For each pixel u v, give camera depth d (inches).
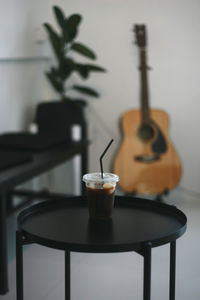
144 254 46.4
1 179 88.4
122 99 156.8
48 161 104.3
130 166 146.1
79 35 157.2
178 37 148.4
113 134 159.5
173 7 147.3
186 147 152.6
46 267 105.5
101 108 159.2
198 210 143.3
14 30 140.6
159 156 146.0
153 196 156.5
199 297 90.2
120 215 55.1
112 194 53.1
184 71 149.5
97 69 142.3
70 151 116.5
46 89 162.7
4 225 89.5
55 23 158.1
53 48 144.8
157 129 146.3
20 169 96.2
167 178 146.1
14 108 146.0
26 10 146.6
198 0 144.9
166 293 91.7
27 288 94.8
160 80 151.9
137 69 153.8
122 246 45.8
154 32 150.1
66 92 161.6
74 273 102.1
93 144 161.8
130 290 93.7
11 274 101.3
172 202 151.9
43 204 57.5
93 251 45.6
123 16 152.2
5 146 116.6
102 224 51.9
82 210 57.2
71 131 134.3
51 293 92.7
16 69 145.6
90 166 163.3
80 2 155.4
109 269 104.0
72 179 156.3
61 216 54.8
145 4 149.5
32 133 132.4
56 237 47.6
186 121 151.6
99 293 92.4
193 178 153.6
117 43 154.1
